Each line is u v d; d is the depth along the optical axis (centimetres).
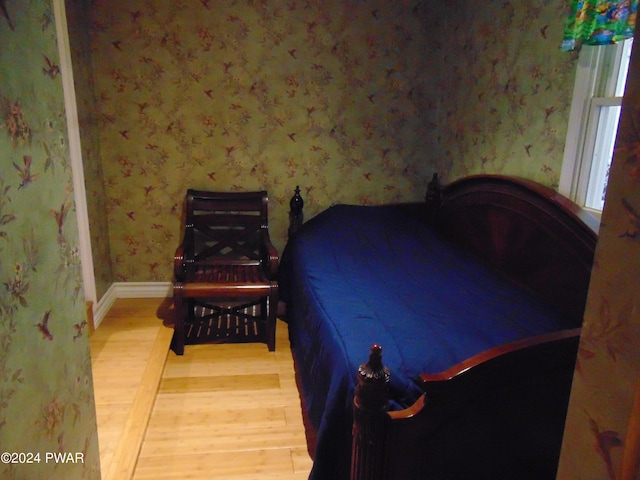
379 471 139
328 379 178
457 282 236
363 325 183
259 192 332
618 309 62
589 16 190
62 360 109
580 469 70
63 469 109
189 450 206
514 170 262
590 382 67
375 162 352
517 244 240
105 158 326
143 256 347
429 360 157
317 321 206
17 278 89
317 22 324
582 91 211
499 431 143
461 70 315
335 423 160
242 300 357
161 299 350
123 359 263
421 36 337
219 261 325
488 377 136
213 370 270
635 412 58
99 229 314
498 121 275
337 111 339
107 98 317
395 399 149
